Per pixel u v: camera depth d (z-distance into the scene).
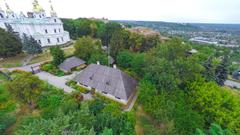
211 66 37.22
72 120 19.14
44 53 63.00
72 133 15.71
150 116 28.84
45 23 69.50
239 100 29.91
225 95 29.09
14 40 53.53
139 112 29.72
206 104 27.81
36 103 28.84
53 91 33.09
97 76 35.06
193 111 26.05
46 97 29.98
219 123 25.30
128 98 30.92
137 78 41.69
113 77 33.19
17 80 27.20
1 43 49.91
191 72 31.38
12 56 56.06
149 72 31.70
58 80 41.47
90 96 33.75
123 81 32.06
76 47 54.00
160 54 34.22
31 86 27.83
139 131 25.64
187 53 36.81
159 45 37.78
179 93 28.83
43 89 31.22
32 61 54.97
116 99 31.77
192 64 31.05
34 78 28.53
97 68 36.25
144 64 37.91
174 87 28.75
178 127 23.17
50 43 71.62
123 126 21.30
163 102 26.08
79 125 17.28
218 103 26.78
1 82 38.44
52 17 72.44
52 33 72.94
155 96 27.34
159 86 29.89
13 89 26.67
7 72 44.09
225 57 41.72
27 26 67.31
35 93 27.72
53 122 17.05
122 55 47.94
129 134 20.67
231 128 24.53
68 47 72.69
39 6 70.62
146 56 35.75
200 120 24.91
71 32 93.94
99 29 84.00
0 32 51.28
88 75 36.22
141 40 52.22
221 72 41.41
